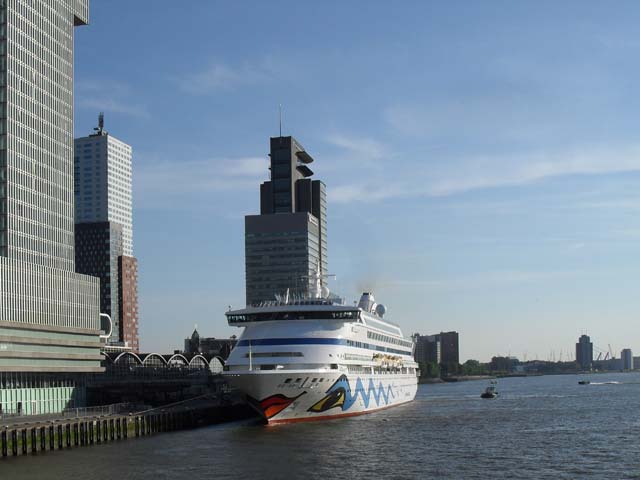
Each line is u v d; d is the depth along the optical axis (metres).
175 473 92.62
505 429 137.12
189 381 197.25
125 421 128.00
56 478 90.25
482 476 91.00
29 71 186.38
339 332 140.12
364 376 154.50
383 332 169.88
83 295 188.00
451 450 109.50
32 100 186.75
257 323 141.38
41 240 186.38
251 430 132.50
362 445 113.56
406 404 197.88
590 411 184.38
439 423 146.50
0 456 104.12
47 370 165.12
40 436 110.94
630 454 107.00
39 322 168.62
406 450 109.12
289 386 133.25
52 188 192.62
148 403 189.00
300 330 138.88
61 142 198.00
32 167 185.00
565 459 102.69
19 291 162.88
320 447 111.50
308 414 140.75
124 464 98.75
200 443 117.50
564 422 152.62
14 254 175.75
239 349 139.50
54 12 197.75
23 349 159.12
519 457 103.94
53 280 175.62
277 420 137.88
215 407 160.12
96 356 185.88
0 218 175.00
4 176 176.25
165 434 133.00
